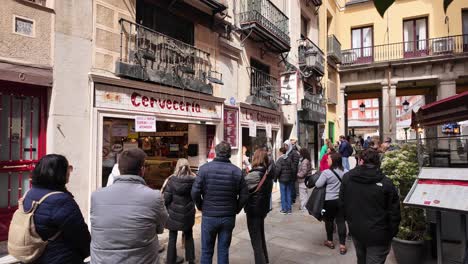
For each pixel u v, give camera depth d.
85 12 5.22
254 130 9.93
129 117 5.85
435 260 4.24
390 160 4.58
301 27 14.50
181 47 7.18
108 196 2.11
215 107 8.20
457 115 4.57
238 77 9.55
